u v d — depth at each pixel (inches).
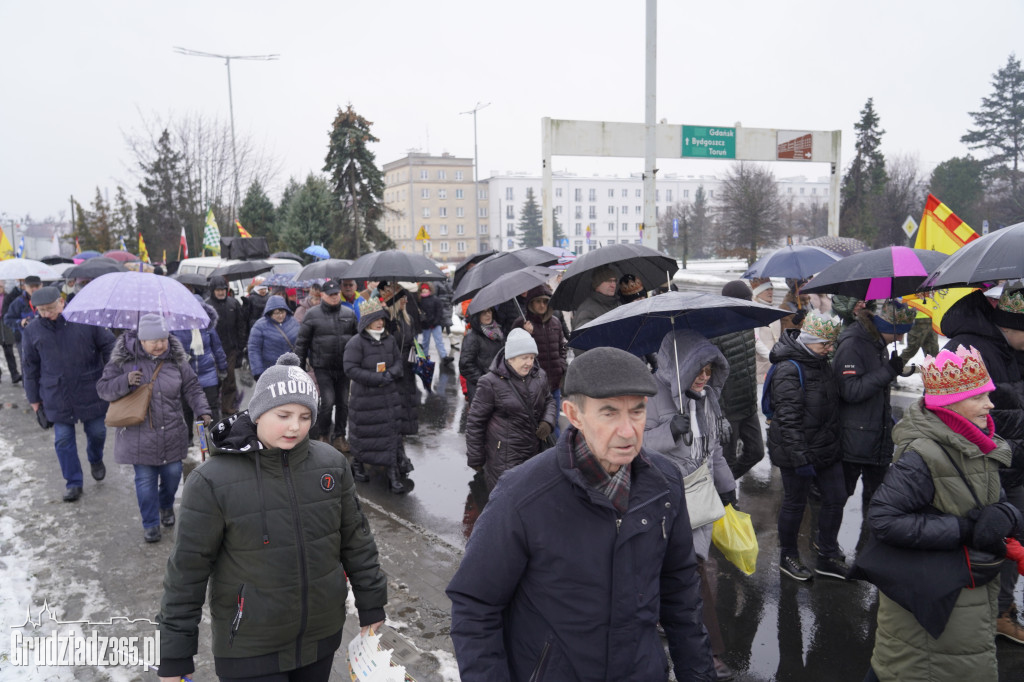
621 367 70.5
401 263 298.7
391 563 201.2
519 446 201.5
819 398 172.1
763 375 255.6
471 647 74.1
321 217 1368.1
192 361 312.8
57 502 254.4
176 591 97.7
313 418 103.4
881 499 109.3
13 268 407.5
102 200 1509.6
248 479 100.3
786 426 172.9
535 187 4478.3
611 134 647.1
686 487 138.5
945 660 107.6
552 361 288.0
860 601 172.2
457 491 264.1
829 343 170.1
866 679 120.8
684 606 82.0
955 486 105.7
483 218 4606.3
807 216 2471.7
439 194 4244.6
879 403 179.2
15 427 368.5
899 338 184.5
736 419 222.7
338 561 107.5
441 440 337.7
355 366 255.4
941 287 142.1
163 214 1348.4
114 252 814.5
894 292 185.0
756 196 1766.7
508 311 319.6
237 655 100.2
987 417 110.6
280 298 316.8
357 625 168.2
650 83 479.8
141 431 209.6
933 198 263.4
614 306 225.5
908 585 107.1
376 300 260.5
